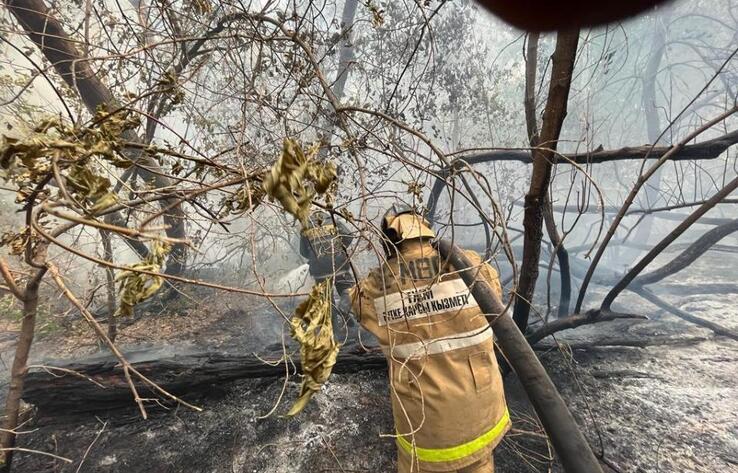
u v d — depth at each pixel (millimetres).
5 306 3891
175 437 2658
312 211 1079
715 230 3492
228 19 2363
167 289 4828
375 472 2381
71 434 2660
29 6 2875
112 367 2791
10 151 788
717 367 3332
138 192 964
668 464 2348
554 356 3416
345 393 3033
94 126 1001
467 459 1743
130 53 1556
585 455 1125
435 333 1813
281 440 2625
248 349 4012
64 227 1167
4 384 3188
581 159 2631
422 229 1923
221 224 1069
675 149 1954
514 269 1290
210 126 3396
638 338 3566
